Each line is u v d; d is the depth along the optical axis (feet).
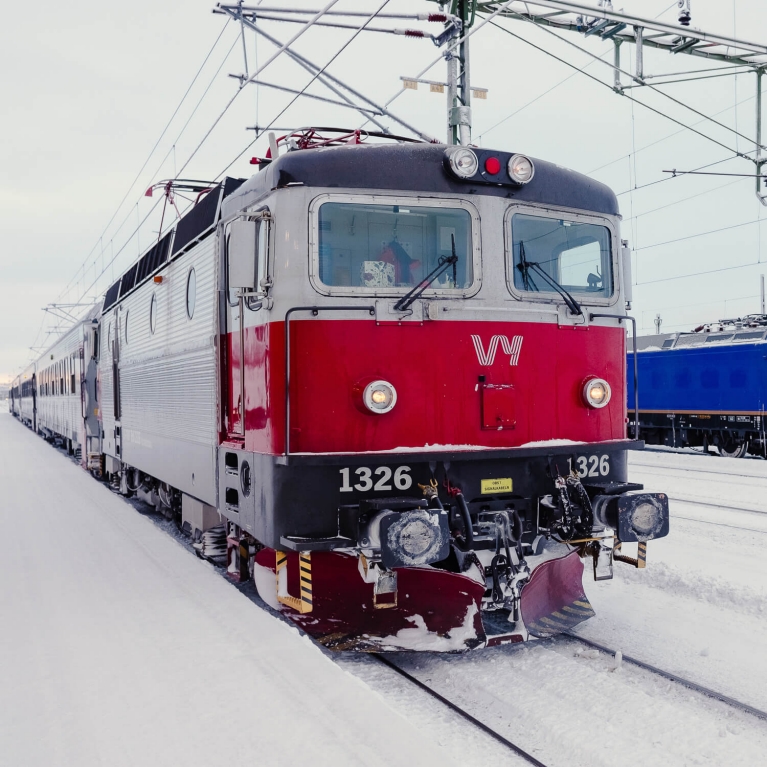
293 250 15.89
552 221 18.03
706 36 35.63
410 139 21.38
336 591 16.51
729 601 19.95
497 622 16.71
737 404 65.41
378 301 16.08
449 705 13.96
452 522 16.37
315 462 15.34
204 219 21.71
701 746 12.04
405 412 16.17
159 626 15.72
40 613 17.03
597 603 20.24
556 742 12.41
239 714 11.43
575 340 17.95
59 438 88.38
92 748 10.50
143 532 27.43
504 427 16.83
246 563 20.67
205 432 21.34
